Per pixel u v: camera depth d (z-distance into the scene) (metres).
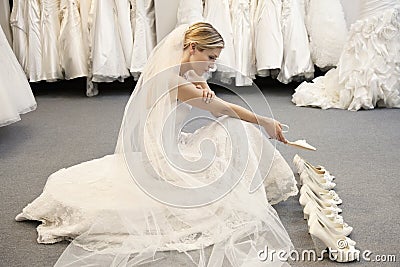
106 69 4.41
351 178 2.44
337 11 4.32
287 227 1.96
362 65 3.80
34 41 4.54
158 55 1.96
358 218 2.01
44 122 3.74
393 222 1.97
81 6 4.52
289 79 4.43
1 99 3.10
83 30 4.54
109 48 4.41
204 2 4.51
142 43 4.49
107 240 1.82
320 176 2.35
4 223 2.08
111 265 1.67
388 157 2.73
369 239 1.85
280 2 4.37
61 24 4.53
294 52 4.35
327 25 4.30
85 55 4.53
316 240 1.76
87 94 4.57
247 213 1.86
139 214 1.84
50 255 1.82
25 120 3.82
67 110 4.09
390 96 3.81
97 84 4.63
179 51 1.92
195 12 4.38
